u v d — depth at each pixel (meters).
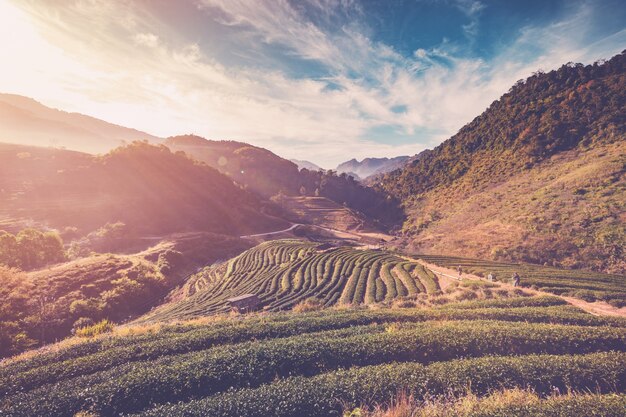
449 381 12.61
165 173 181.38
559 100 153.50
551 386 12.66
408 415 10.25
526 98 176.50
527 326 18.94
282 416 11.06
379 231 180.75
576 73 167.12
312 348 16.25
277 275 75.00
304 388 12.38
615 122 117.81
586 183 84.06
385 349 16.14
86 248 106.81
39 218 123.94
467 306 28.27
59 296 58.44
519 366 13.54
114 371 15.36
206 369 14.62
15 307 50.03
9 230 110.38
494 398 11.48
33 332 46.91
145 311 69.56
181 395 13.45
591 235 64.06
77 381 14.65
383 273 63.78
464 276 52.94
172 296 79.94
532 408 9.58
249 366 14.89
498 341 16.75
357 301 49.84
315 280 67.44
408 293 48.97
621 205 68.19
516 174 126.06
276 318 25.14
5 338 42.38
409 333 17.69
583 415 9.10
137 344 18.55
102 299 62.53
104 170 163.75
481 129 189.75
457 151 194.00
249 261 96.56
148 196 159.50
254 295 57.22
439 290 43.62
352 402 11.49
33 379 15.21
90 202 141.25
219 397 12.35
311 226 189.38
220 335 19.48
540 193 93.25
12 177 146.75
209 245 127.94
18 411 12.50
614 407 9.44
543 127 141.25
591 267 57.31
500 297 35.88
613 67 155.62
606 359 14.03
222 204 180.62
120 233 123.94
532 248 68.25
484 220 96.81
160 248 112.38
